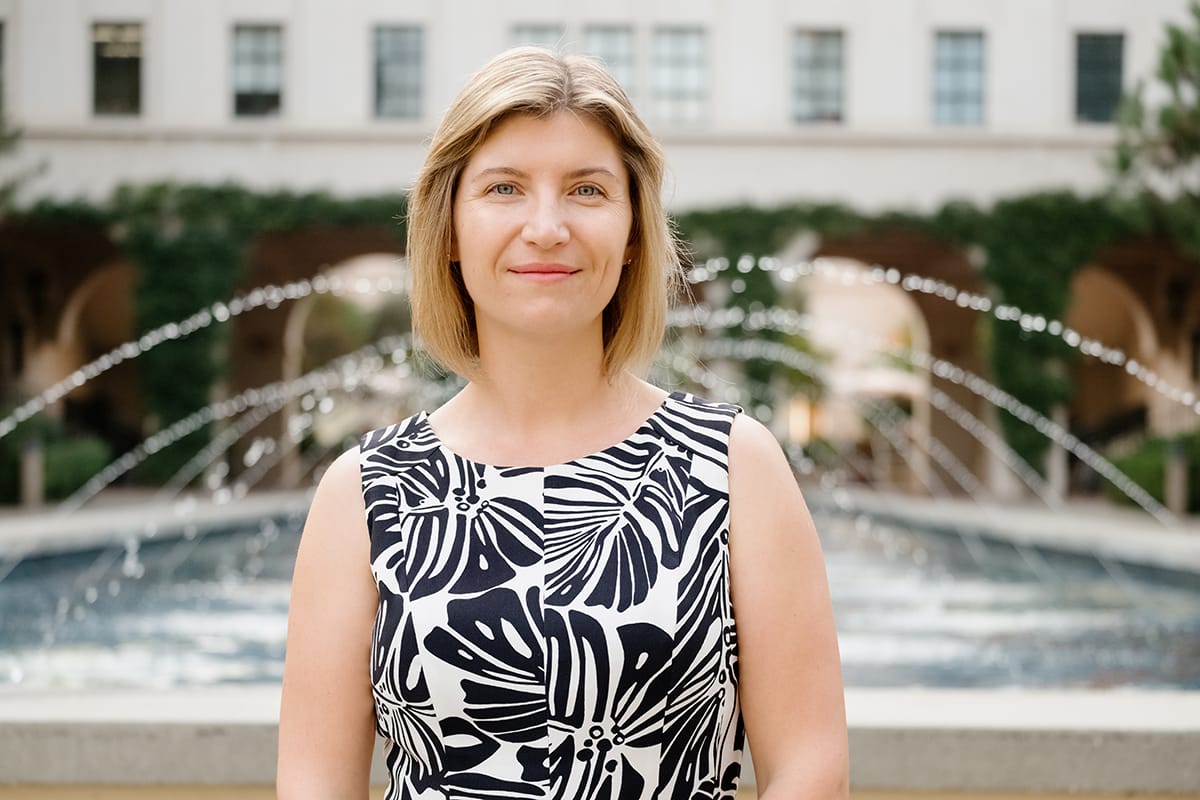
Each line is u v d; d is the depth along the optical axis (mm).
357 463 1209
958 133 17094
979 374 19250
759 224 17016
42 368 19031
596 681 1068
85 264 19031
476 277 1177
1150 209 14312
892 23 17297
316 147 17141
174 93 17156
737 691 1154
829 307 26297
